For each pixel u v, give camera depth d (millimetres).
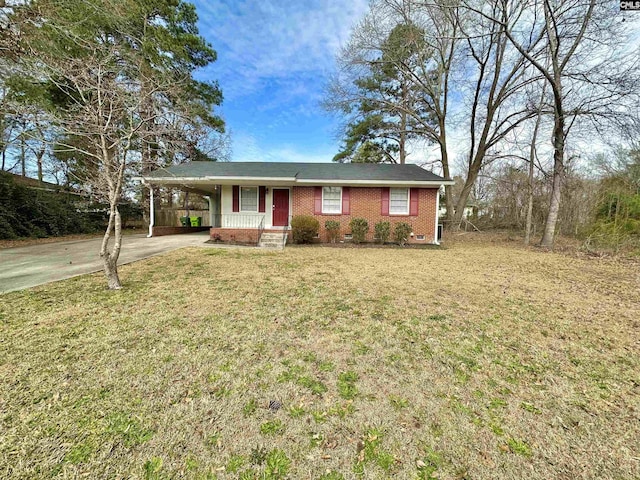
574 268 6680
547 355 2645
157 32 11617
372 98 16219
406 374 2301
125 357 2451
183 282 4855
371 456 1534
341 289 4633
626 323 3416
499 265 6961
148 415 1779
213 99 16484
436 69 15367
